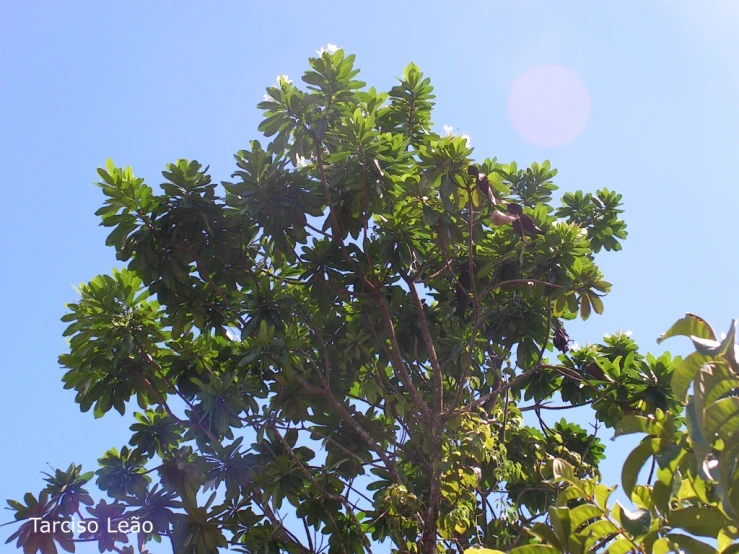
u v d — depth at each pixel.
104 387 9.35
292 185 8.99
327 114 8.57
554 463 3.64
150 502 9.01
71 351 9.23
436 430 8.45
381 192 8.62
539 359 9.77
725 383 2.88
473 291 8.97
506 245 9.67
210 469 8.91
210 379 8.61
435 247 9.62
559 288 9.37
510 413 9.77
